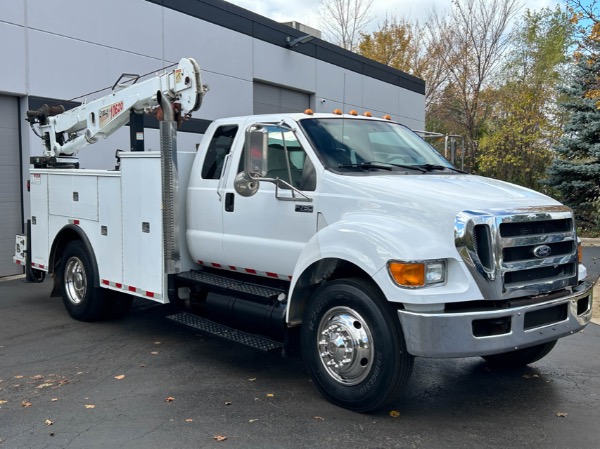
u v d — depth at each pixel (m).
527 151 29.03
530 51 33.03
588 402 4.79
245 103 15.43
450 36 37.66
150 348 6.25
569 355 6.12
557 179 19.66
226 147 5.86
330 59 18.84
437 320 4.01
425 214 4.31
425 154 5.85
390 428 4.25
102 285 6.81
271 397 4.84
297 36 17.33
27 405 4.67
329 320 4.62
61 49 10.90
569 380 5.34
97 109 7.55
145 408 4.60
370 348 4.33
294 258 5.07
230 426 4.27
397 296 4.09
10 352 6.09
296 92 17.86
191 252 6.11
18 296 8.88
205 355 6.02
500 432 4.20
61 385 5.12
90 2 11.37
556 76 30.64
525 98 29.67
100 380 5.26
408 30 41.94
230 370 5.55
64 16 10.91
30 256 8.16
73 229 7.17
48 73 10.70
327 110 18.84
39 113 8.45
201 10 13.88
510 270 4.21
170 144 5.86
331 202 4.82
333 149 5.16
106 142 11.69
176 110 6.25
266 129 5.01
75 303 7.29
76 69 11.18
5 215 10.45
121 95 7.14
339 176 4.84
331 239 4.55
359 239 4.35
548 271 4.55
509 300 4.29
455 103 37.16
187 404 4.69
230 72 14.88
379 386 4.25
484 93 34.22
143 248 6.14
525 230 4.36
